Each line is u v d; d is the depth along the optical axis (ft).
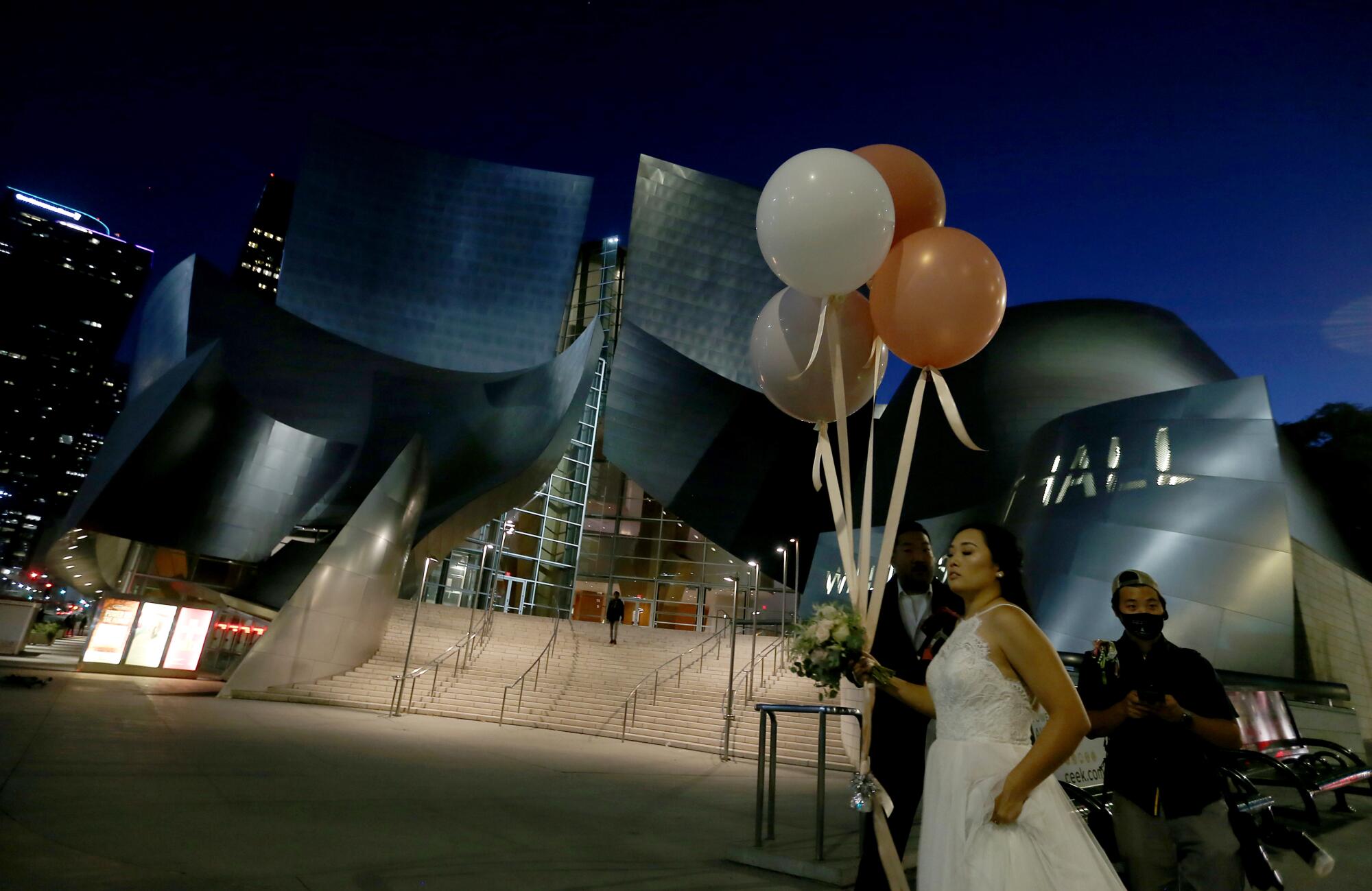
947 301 10.86
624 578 114.01
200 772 21.48
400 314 115.75
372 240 118.01
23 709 31.68
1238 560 44.37
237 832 14.58
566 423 79.87
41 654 71.46
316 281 112.98
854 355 12.34
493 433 88.17
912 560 12.61
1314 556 52.90
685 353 112.57
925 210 12.60
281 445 72.74
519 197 125.70
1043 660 7.18
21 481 550.77
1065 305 95.04
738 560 99.81
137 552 70.90
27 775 18.53
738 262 117.29
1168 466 50.14
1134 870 9.85
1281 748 24.21
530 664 61.72
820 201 10.54
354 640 56.95
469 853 14.32
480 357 116.16
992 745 7.33
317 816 16.79
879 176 10.98
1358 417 79.25
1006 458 86.02
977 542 8.27
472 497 77.15
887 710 11.82
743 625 92.53
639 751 40.60
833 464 12.86
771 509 100.53
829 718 45.96
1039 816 7.06
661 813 21.02
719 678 57.82
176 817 15.46
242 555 69.10
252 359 78.79
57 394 599.57
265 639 52.31
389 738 35.27
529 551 112.47
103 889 10.51
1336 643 52.31
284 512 71.72
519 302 119.96
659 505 116.98
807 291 11.34
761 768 16.22
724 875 13.92
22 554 496.64
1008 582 8.18
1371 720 54.03
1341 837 20.57
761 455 102.47
